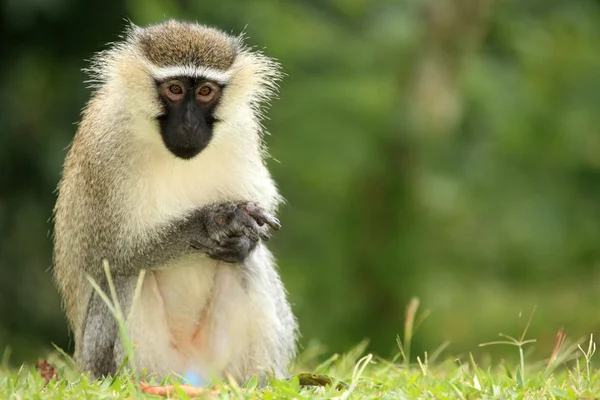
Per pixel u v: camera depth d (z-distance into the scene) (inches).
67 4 580.4
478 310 686.5
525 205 751.7
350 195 673.0
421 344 599.2
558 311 684.1
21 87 611.2
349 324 633.6
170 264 330.0
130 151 330.0
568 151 757.9
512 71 751.1
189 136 326.6
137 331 325.1
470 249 752.3
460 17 692.1
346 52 713.0
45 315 625.6
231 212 320.2
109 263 333.4
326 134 675.4
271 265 350.0
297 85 692.1
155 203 329.7
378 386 293.0
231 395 263.3
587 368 300.0
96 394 261.1
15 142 603.2
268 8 689.6
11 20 578.9
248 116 348.5
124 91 331.3
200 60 330.6
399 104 685.3
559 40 766.5
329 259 659.4
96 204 337.1
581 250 764.0
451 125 706.2
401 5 724.0
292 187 679.7
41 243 625.6
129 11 601.3
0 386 284.4
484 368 410.3
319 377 295.9
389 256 654.5
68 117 604.1
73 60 611.2
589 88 757.3
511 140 745.0
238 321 334.6
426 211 688.4
